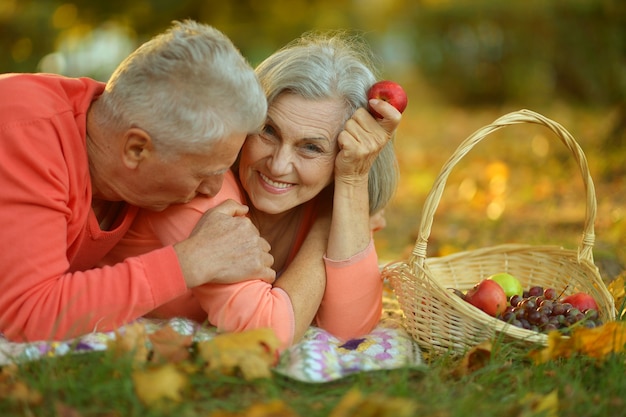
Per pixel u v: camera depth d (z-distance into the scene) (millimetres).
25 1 12352
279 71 2896
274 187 3006
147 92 2549
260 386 2441
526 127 11766
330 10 15641
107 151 2680
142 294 2588
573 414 2441
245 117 2615
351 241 3039
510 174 8234
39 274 2525
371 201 3266
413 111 15336
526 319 2973
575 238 5316
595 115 12266
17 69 12109
